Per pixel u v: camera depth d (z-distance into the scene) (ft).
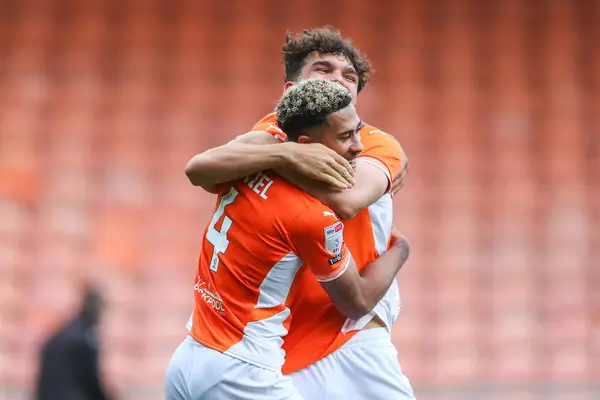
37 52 148.05
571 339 141.79
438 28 151.64
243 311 39.06
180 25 149.89
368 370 43.04
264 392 38.83
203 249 40.93
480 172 147.43
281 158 37.91
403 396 43.73
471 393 139.54
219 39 149.89
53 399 87.30
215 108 147.84
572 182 147.43
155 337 139.54
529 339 141.90
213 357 39.14
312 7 151.33
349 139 38.34
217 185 40.55
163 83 148.25
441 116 148.87
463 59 150.61
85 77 147.64
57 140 145.79
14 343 138.10
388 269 42.14
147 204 144.56
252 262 38.91
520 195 146.72
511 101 149.69
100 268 142.00
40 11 149.28
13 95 146.61
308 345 42.60
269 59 149.59
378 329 43.98
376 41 150.82
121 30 149.48
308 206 38.27
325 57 45.09
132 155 145.79
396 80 149.59
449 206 145.89
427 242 144.77
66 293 140.87
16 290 140.36
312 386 42.55
